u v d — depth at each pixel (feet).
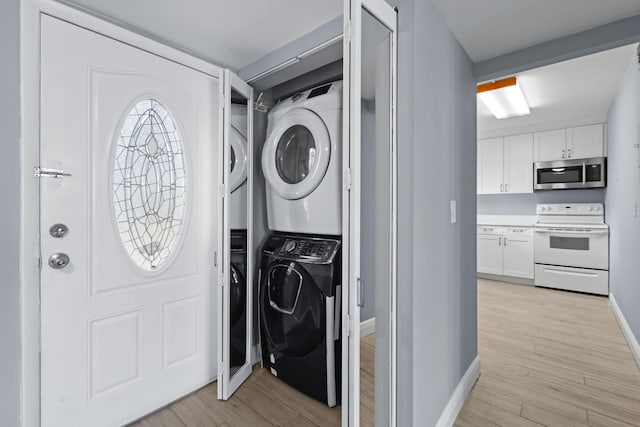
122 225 5.18
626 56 7.93
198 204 6.24
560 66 8.50
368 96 3.97
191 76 6.07
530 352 8.07
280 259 6.50
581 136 13.78
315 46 5.59
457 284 5.93
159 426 5.24
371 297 4.19
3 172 3.84
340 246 5.94
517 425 5.34
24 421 4.11
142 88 5.34
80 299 4.67
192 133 6.10
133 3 4.80
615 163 11.01
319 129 6.02
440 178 5.08
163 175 5.72
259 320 7.03
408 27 4.13
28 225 4.13
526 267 14.76
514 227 15.08
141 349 5.40
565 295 13.08
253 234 7.30
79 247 4.66
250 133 6.91
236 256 6.59
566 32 5.51
